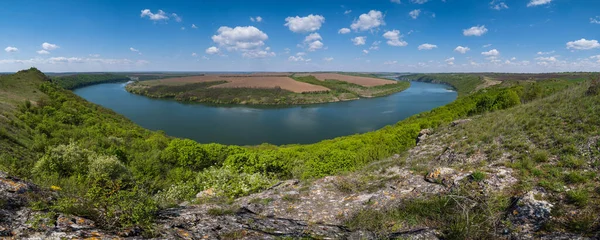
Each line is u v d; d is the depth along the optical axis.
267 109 101.94
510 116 15.40
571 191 6.35
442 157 12.51
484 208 6.46
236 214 7.14
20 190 4.87
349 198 8.85
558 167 8.23
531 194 6.48
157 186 18.98
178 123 73.38
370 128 65.50
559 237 4.95
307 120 77.44
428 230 5.87
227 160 20.98
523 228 5.51
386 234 5.97
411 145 20.39
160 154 25.30
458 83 176.75
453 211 6.63
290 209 8.28
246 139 58.66
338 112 90.31
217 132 64.06
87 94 128.88
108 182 5.23
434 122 26.88
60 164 16.48
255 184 12.71
